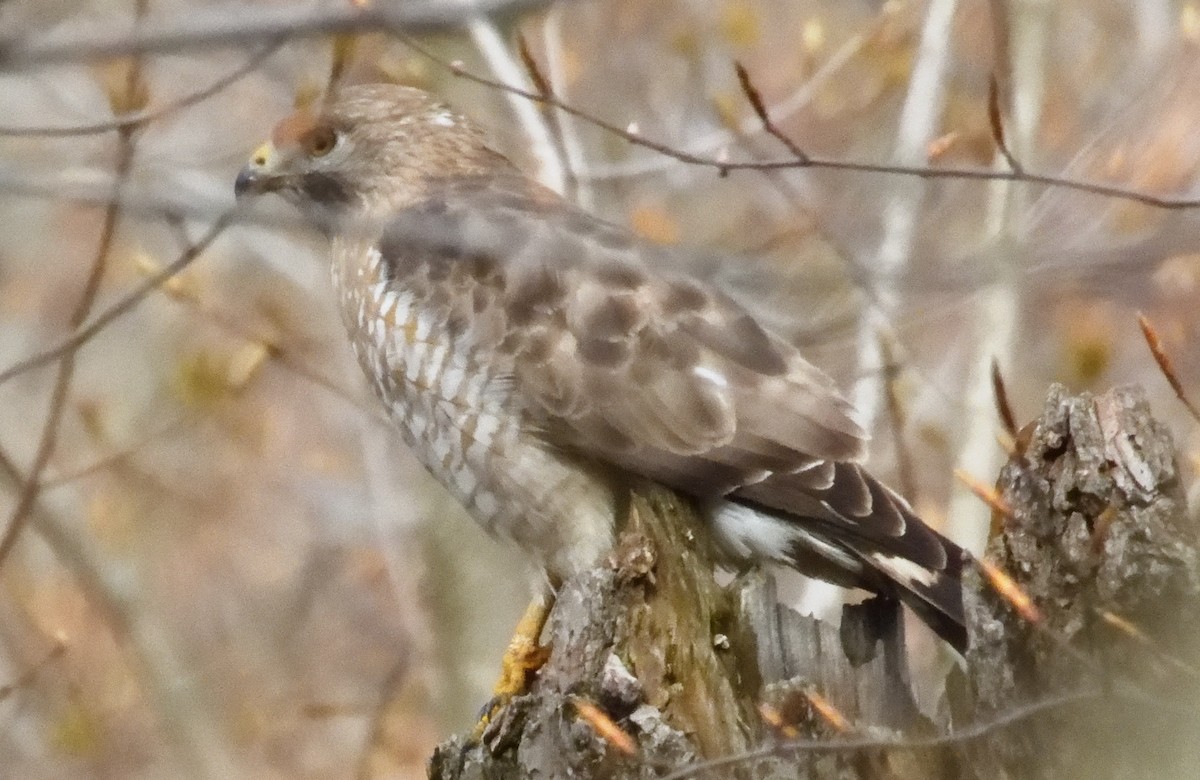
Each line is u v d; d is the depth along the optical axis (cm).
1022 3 1391
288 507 2042
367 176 1066
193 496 1981
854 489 879
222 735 1809
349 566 2025
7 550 1155
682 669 757
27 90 1398
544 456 940
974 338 1348
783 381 916
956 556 853
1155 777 708
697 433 909
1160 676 708
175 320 1886
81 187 651
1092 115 1524
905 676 758
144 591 1770
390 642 1988
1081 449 729
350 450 2038
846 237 1305
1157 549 712
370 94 1081
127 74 1125
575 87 1513
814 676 759
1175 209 903
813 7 1658
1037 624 696
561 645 763
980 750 735
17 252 1945
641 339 926
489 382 938
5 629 1803
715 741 749
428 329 952
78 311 1105
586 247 953
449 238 939
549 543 957
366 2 705
